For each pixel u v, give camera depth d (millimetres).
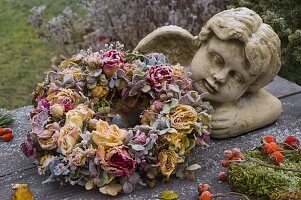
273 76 1991
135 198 1738
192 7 3291
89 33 3750
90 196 1753
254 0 2969
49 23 3533
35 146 1825
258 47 1846
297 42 2689
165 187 1790
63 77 1924
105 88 1930
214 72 1903
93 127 1793
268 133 2059
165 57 2021
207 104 1873
